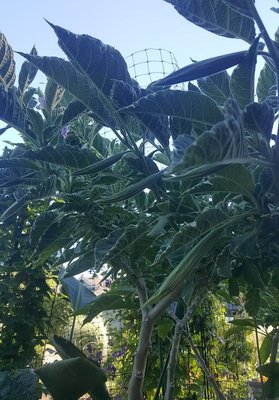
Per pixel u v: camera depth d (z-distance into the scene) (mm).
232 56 1139
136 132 1564
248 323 2193
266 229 1164
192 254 1111
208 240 1140
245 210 1248
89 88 1346
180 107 1056
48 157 1315
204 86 1472
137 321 3689
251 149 1083
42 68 1297
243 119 907
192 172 868
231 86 1191
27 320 3125
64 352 1807
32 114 1438
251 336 4781
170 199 1399
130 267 1548
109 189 1640
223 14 1214
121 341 4188
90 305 2123
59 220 1475
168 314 1911
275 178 1086
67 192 1498
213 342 3814
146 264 1562
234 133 741
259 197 1150
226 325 4109
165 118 1353
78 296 2369
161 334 2029
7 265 3170
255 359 4527
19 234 3062
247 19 1208
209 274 1437
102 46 1222
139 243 1364
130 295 1921
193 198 1398
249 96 1183
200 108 1055
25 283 3211
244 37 1245
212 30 1260
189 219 1399
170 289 1087
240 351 4402
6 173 1484
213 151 702
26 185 1546
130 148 1396
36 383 2363
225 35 1261
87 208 1467
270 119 1008
